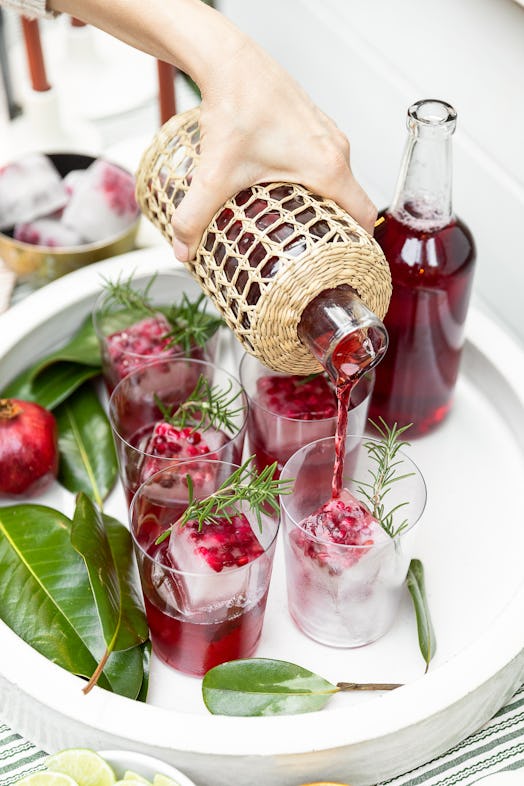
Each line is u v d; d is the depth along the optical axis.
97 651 0.86
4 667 0.83
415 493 0.87
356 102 1.22
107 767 0.78
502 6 1.00
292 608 0.89
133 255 1.11
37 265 1.12
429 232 0.92
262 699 0.83
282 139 0.83
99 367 1.04
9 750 0.86
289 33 1.28
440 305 0.93
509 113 1.04
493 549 0.94
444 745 0.84
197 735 0.80
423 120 0.87
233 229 0.83
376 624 0.87
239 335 0.85
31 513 0.93
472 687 0.82
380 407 1.00
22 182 1.13
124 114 1.36
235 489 0.84
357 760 0.81
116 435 0.91
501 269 1.11
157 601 0.83
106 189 1.12
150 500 0.86
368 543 0.85
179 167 0.88
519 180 1.05
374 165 1.23
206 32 0.83
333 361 0.81
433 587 0.91
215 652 0.85
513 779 0.79
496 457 1.00
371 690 0.86
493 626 0.85
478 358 1.04
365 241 0.82
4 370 1.03
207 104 0.84
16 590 0.88
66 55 1.38
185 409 0.94
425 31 1.09
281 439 0.93
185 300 1.00
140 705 0.81
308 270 0.80
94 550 0.88
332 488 0.88
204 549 0.83
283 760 0.80
